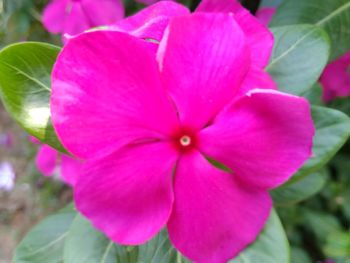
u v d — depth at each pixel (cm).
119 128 6
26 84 7
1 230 24
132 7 15
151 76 6
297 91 8
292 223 16
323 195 17
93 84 6
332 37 10
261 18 12
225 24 6
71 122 6
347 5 10
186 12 7
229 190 6
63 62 6
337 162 17
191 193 6
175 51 6
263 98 6
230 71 6
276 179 6
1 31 18
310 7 10
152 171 6
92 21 13
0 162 25
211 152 6
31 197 24
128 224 6
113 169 6
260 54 7
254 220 6
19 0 18
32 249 10
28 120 7
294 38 8
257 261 7
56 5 14
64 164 11
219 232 6
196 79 6
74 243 8
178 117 6
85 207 6
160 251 8
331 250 11
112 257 8
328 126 8
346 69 13
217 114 6
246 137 6
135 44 6
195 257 6
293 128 6
